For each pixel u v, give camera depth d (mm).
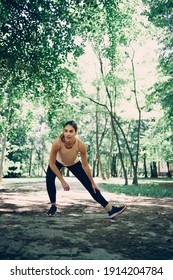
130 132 44406
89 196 9602
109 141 45125
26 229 3756
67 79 13859
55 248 2934
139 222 4633
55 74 11648
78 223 4367
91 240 3326
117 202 7930
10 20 9977
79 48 11180
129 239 3451
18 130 19359
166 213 5754
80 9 10336
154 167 44094
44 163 59156
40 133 32344
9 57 10094
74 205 6879
